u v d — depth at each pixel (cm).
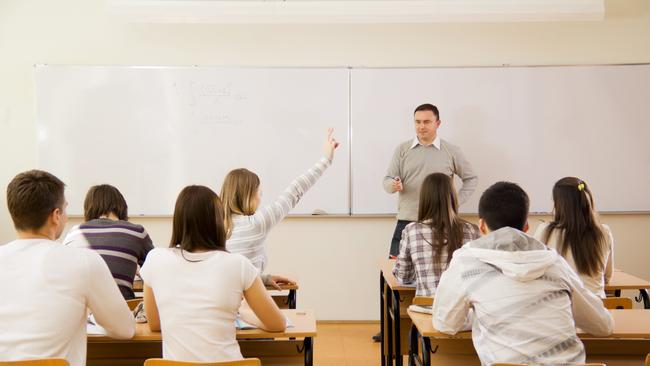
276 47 474
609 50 475
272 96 472
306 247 480
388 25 474
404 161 453
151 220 476
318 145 474
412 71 472
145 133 471
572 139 473
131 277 265
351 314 483
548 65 473
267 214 277
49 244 194
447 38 475
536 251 190
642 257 477
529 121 473
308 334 215
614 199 474
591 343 237
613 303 260
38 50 471
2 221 472
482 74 472
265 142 474
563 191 273
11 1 471
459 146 474
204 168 474
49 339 185
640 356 236
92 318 237
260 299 204
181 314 195
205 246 203
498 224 201
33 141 473
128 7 444
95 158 471
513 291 188
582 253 266
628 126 472
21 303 186
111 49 471
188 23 461
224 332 198
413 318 234
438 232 279
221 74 471
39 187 192
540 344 182
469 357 239
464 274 196
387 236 480
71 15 471
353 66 473
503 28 475
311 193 475
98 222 269
